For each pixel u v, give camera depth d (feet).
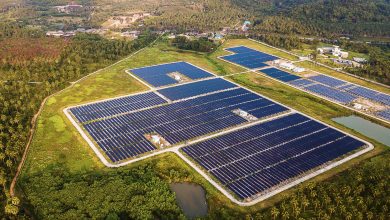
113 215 315.37
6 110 495.41
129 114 517.96
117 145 435.53
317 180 379.35
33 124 487.61
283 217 321.52
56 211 321.11
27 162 399.65
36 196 339.36
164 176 378.94
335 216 330.13
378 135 496.64
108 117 506.48
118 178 366.22
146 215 319.47
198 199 353.92
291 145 445.78
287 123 506.07
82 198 337.93
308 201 337.93
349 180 371.35
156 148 431.02
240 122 503.20
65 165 396.78
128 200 336.49
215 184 370.32
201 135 463.01
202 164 401.70
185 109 540.52
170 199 341.21
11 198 331.16
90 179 368.48
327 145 449.89
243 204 342.64
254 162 407.44
